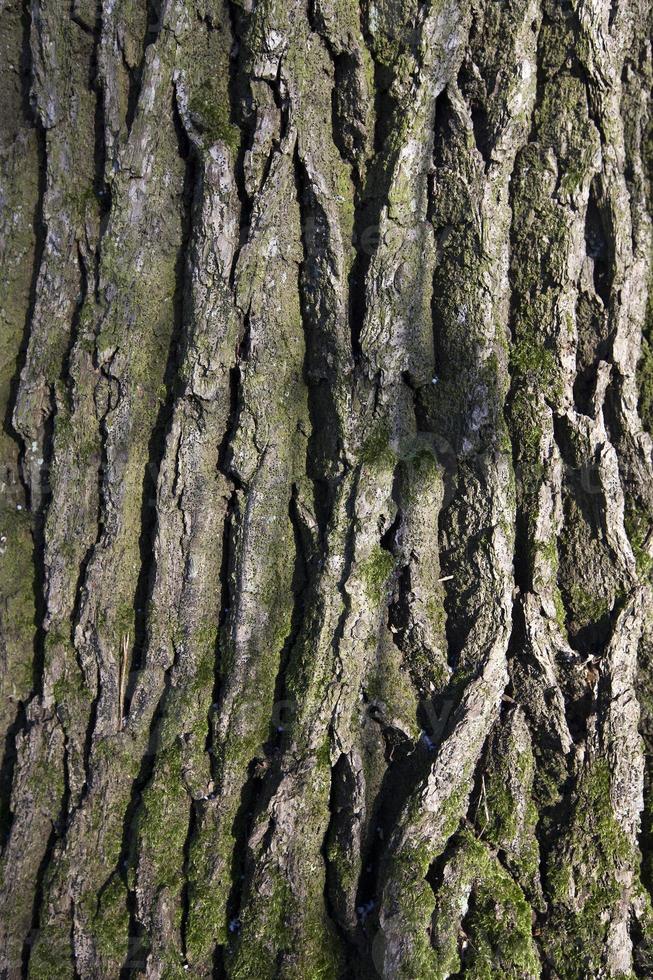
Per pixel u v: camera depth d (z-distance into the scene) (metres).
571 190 1.80
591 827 1.71
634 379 1.88
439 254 1.81
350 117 1.76
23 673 1.79
